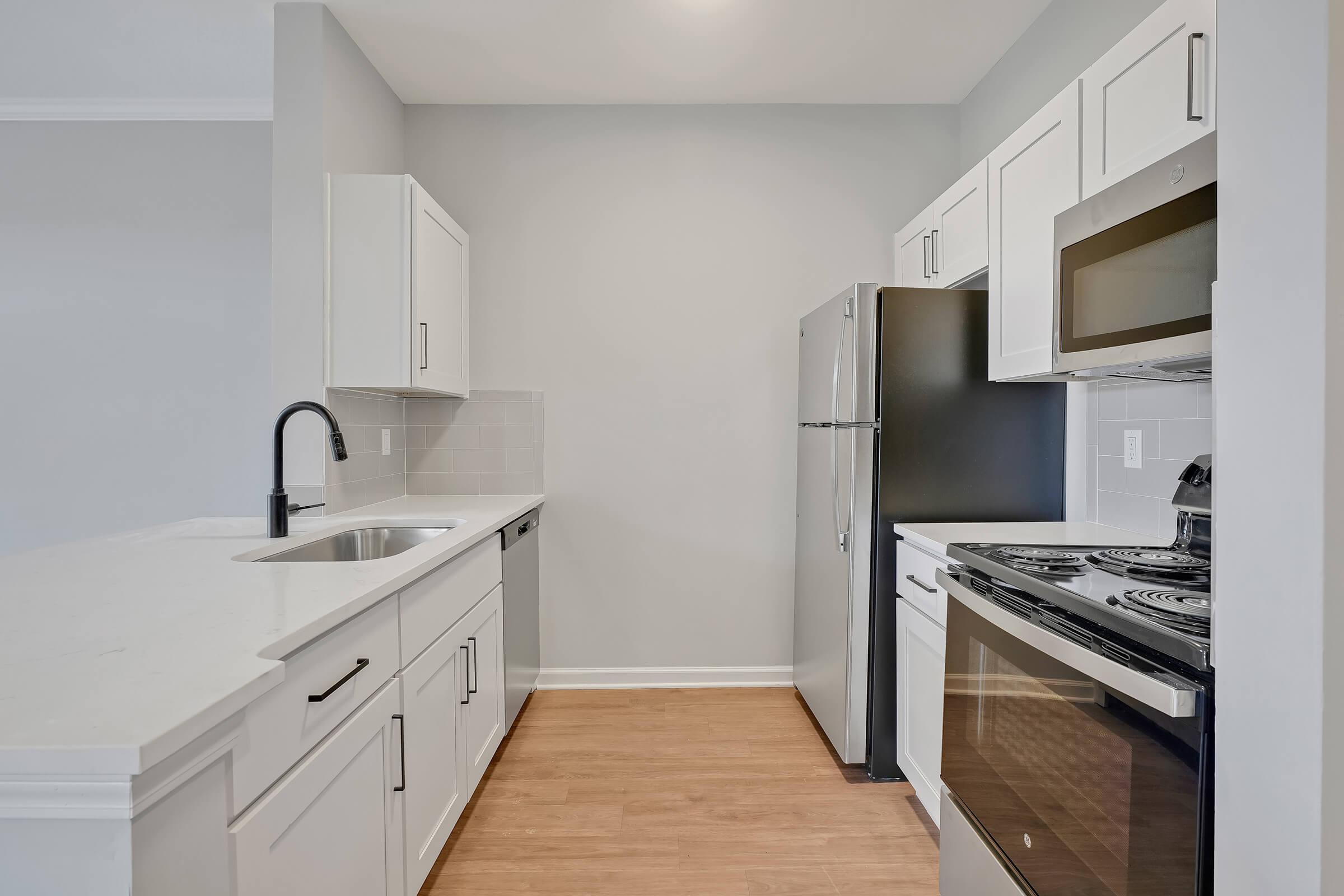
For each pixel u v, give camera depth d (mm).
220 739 792
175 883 724
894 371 2156
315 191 2234
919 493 2176
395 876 1397
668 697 2922
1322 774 549
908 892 1699
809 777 2246
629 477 3023
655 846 1880
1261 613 606
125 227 2996
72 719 688
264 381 3010
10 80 2752
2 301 2980
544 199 2998
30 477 2996
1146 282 1297
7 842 661
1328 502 541
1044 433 2211
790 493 3031
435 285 2465
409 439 2986
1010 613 1323
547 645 3035
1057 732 1161
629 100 2951
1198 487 1529
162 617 1051
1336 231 533
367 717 1264
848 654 2209
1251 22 603
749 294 3016
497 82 2797
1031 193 1814
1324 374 539
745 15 2355
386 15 2320
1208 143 1144
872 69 2719
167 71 2686
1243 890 630
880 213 3025
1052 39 2287
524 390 3010
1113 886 1017
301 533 1920
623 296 3008
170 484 3016
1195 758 871
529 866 1792
